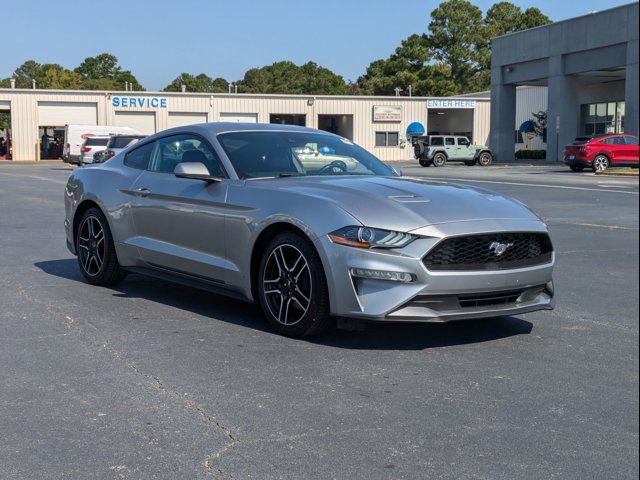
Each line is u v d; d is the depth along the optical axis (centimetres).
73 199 694
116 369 433
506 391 401
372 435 339
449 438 337
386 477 298
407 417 362
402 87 8500
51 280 707
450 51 9575
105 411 367
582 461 314
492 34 9681
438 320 453
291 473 301
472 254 462
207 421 355
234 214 528
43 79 9906
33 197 1772
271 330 523
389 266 447
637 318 575
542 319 572
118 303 607
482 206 491
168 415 363
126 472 301
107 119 5375
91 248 675
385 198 481
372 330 528
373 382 413
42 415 362
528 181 2494
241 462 311
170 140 627
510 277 471
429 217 463
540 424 355
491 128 4700
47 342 489
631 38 3556
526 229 481
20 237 1022
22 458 314
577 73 4016
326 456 317
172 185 590
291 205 491
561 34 4047
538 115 5572
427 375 427
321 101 5812
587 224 1243
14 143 5238
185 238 573
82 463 310
